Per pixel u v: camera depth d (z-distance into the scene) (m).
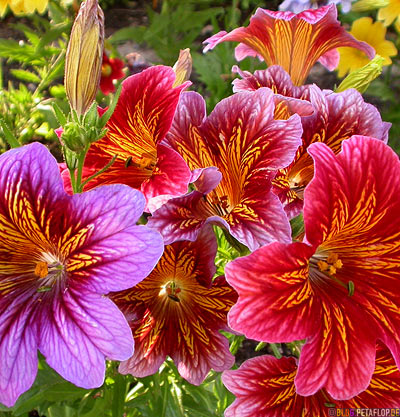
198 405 0.26
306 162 0.23
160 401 0.25
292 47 0.29
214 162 0.22
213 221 0.19
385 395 0.20
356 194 0.18
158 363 0.21
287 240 0.18
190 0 0.51
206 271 0.20
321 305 0.19
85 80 0.21
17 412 0.23
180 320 0.21
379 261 0.20
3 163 0.18
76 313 0.17
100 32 0.20
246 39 0.30
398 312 0.19
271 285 0.17
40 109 0.44
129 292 0.21
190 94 0.21
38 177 0.18
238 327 0.17
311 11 0.27
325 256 0.20
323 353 0.18
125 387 0.26
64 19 0.46
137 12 0.69
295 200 0.21
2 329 0.18
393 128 0.51
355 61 0.46
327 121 0.23
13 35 0.65
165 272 0.21
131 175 0.22
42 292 0.19
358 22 0.45
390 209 0.19
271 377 0.20
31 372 0.18
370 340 0.19
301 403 0.20
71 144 0.19
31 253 0.20
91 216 0.17
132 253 0.17
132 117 0.22
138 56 0.51
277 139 0.20
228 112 0.21
